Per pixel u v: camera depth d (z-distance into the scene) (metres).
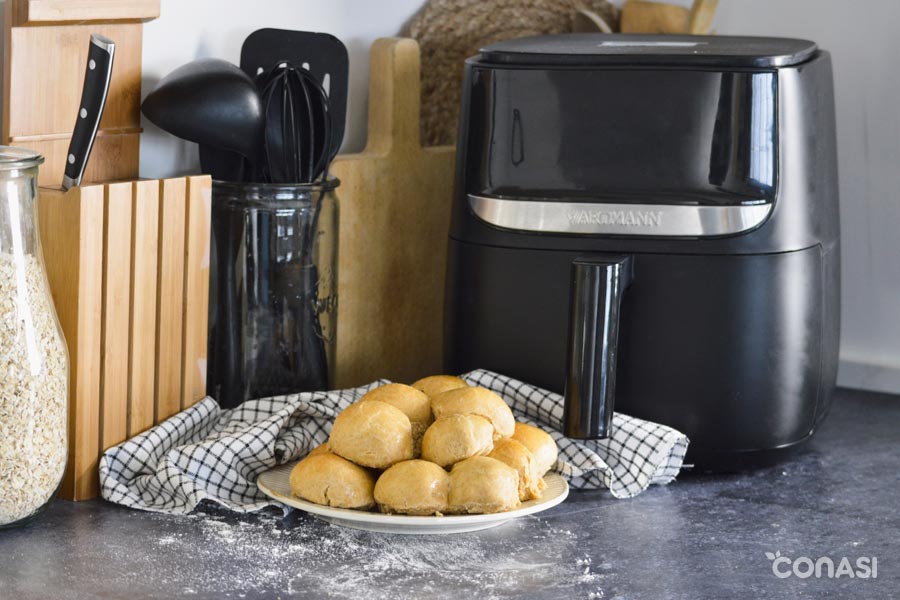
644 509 0.92
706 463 0.98
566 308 0.97
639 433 0.95
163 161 1.04
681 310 0.94
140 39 0.98
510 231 0.97
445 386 0.94
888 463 1.05
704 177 0.93
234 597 0.74
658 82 0.93
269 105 1.01
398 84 1.16
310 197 1.02
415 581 0.77
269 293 1.01
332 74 1.08
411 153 1.20
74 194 0.85
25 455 0.81
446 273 1.04
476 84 0.98
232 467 0.91
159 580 0.76
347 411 0.86
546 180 0.96
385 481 0.84
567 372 0.91
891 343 1.32
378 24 1.20
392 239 1.19
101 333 0.89
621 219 0.94
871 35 1.29
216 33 1.06
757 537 0.87
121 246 0.88
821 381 1.00
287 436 0.95
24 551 0.80
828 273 1.00
